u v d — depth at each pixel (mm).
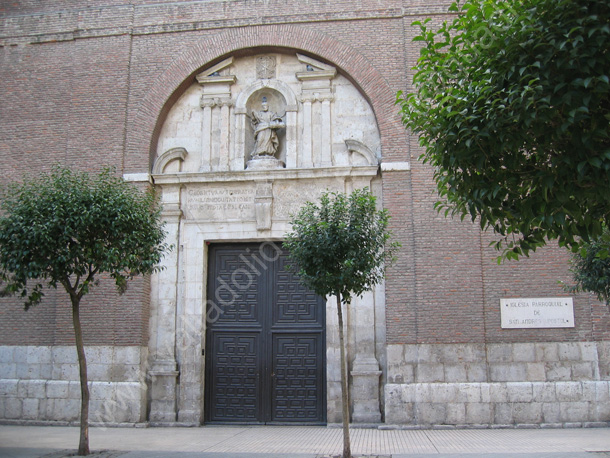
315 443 11859
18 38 17344
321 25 16297
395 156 15219
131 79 16562
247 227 15664
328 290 10555
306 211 11336
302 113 16266
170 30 16719
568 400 13844
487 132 6812
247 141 16547
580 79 6035
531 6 6605
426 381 14102
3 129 16828
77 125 16406
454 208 8430
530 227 7355
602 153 6152
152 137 16250
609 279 11109
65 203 10672
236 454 10562
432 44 7883
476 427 13766
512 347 14195
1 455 10547
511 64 6777
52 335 15547
